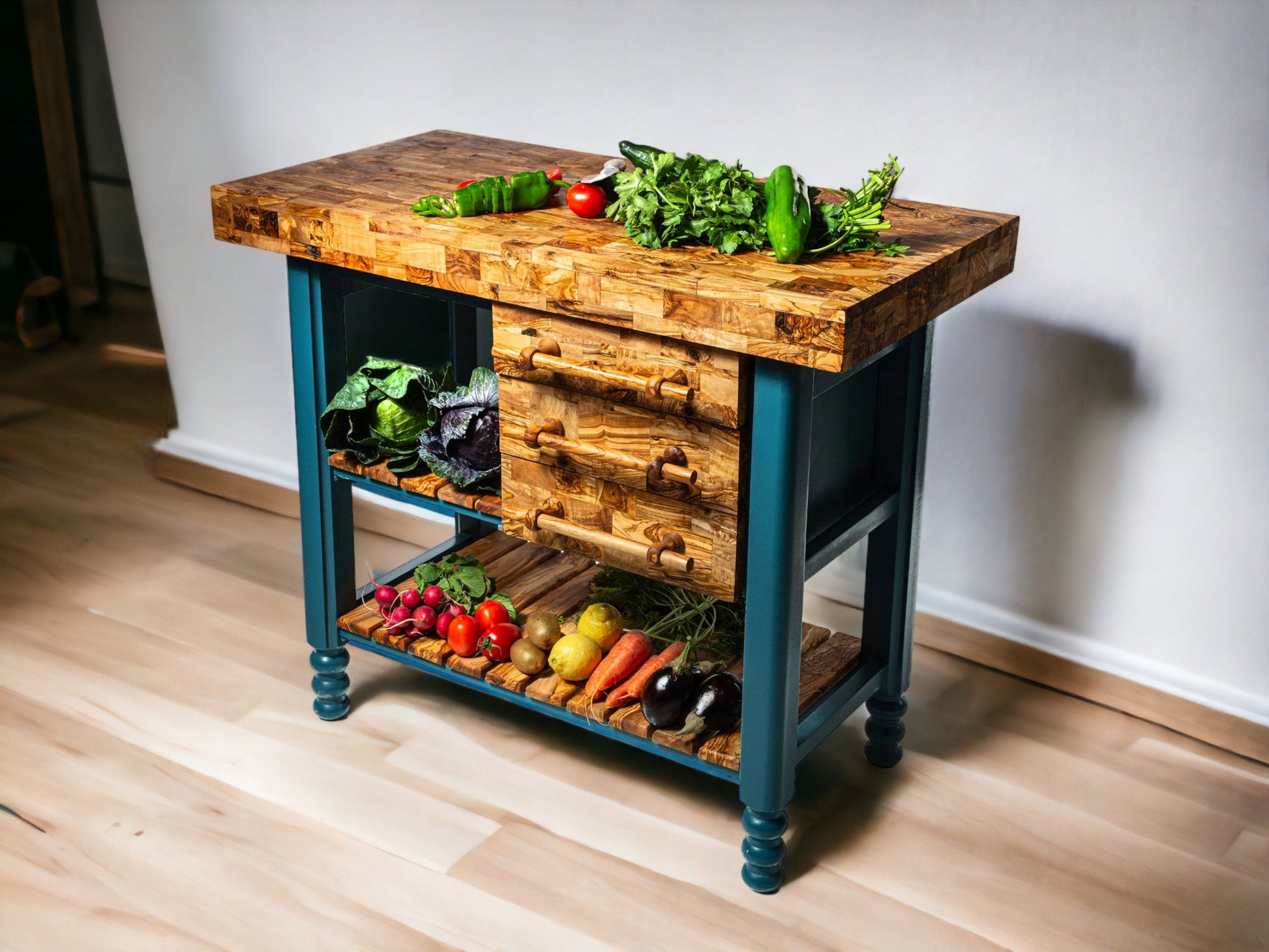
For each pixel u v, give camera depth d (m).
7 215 3.63
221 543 3.06
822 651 2.24
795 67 2.40
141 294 3.57
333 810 2.17
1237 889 2.04
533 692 2.12
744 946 1.91
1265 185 2.08
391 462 2.15
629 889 2.02
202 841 2.09
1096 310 2.29
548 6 2.58
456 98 2.75
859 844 2.12
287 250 2.04
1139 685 2.45
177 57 2.99
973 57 2.24
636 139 2.60
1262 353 2.17
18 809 2.15
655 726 2.01
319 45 2.83
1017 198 2.30
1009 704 2.50
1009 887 2.03
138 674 2.53
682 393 1.72
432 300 2.41
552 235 1.87
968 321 2.42
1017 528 2.51
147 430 3.49
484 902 1.98
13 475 3.29
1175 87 2.10
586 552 1.98
